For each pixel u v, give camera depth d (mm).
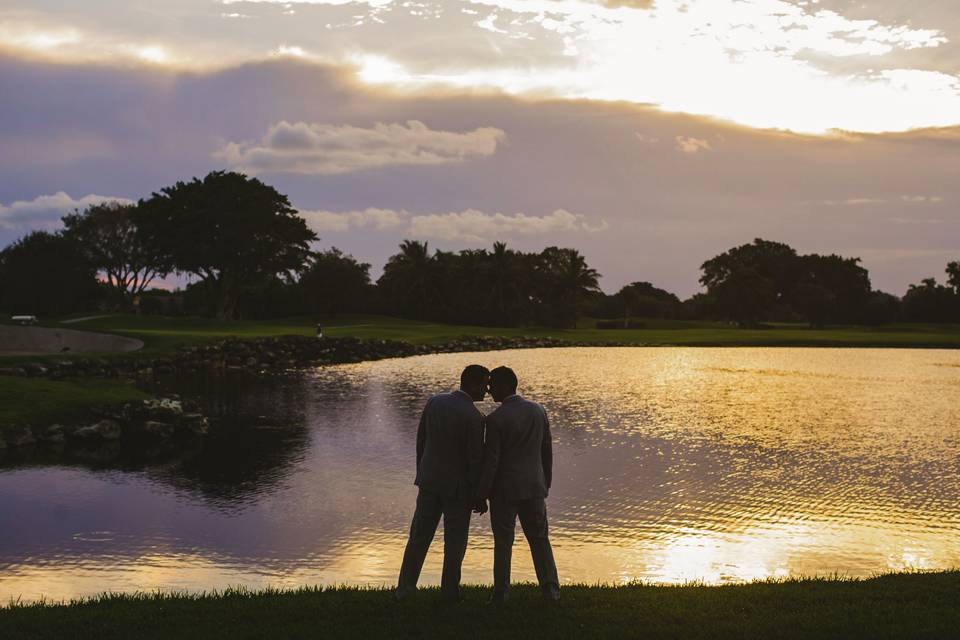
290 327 98438
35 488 19156
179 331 76812
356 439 26453
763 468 22391
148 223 105625
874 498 18984
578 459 23578
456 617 7777
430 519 8344
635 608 8203
